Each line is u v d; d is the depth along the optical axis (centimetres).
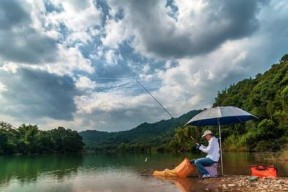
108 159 3694
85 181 1275
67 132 11469
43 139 10144
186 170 1202
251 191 821
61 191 989
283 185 892
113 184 1105
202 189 873
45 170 2041
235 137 6581
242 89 9700
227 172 1476
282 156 2903
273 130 5488
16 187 1143
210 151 1142
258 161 2373
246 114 1109
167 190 880
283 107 6462
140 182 1105
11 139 9131
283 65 8606
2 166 2636
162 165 2148
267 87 7888
